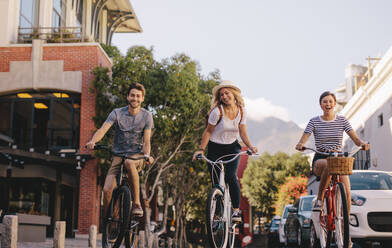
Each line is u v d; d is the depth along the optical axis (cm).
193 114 2058
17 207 2283
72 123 2302
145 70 2084
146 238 1574
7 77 2297
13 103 2348
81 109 2228
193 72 2097
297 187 4588
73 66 2277
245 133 618
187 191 2614
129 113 593
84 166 2166
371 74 2914
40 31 2612
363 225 909
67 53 2291
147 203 1958
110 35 3588
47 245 1209
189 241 3750
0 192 2264
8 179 2030
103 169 2106
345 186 619
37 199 2306
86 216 2136
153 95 2003
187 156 2205
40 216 1402
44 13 2661
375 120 2538
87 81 2255
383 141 2380
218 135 609
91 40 2892
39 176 2312
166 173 2497
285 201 4622
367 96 2666
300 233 1327
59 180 2273
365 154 2764
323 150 668
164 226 2422
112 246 570
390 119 2248
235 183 608
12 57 2312
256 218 5294
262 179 4978
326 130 667
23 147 2098
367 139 2717
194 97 2048
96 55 2278
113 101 2203
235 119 604
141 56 2116
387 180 1033
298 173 4950
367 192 959
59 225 708
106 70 2175
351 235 917
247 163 5247
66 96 2312
